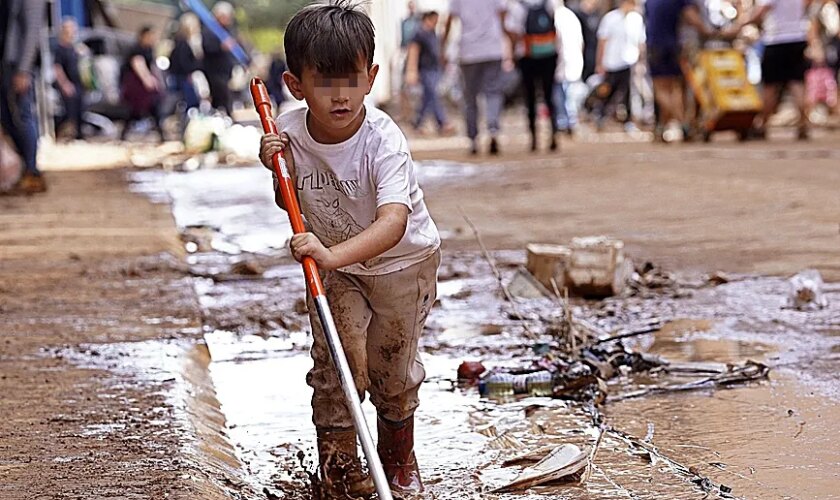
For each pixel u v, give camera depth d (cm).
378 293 449
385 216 422
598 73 2788
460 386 637
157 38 3950
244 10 5906
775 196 1348
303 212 453
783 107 3272
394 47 3722
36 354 682
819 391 603
